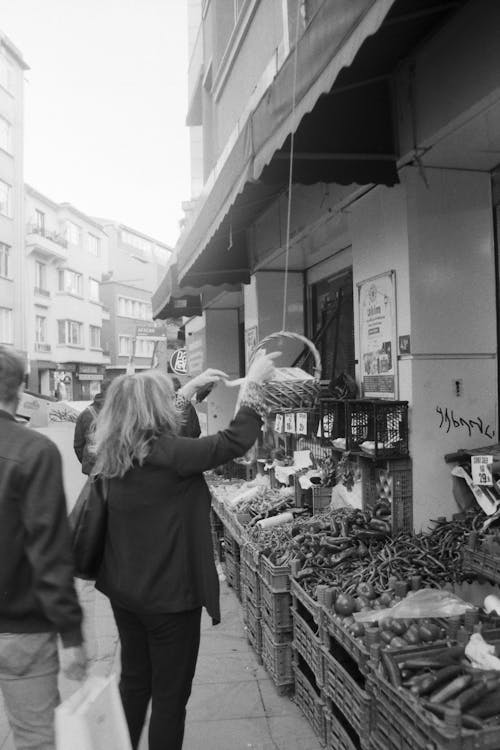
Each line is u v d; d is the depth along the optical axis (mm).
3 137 34281
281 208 6074
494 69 2932
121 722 2152
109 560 2654
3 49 33938
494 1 2895
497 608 2961
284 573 3766
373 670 2428
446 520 3912
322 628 3145
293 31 4418
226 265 7391
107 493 2639
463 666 2277
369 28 2100
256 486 6480
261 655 4191
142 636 2727
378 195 4227
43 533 2131
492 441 4027
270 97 3129
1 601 2162
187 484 2576
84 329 46688
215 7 8672
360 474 4461
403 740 2219
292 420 5758
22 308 36219
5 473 2145
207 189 5223
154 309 10477
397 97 3781
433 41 3385
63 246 43188
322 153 3678
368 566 3594
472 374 4004
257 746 3213
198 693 3820
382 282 4207
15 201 35531
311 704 3348
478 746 1905
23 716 2199
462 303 3988
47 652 2236
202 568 2564
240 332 10766
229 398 10695
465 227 3988
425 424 3924
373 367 4379
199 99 11359
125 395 2578
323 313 6840
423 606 2918
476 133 3418
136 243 64750
